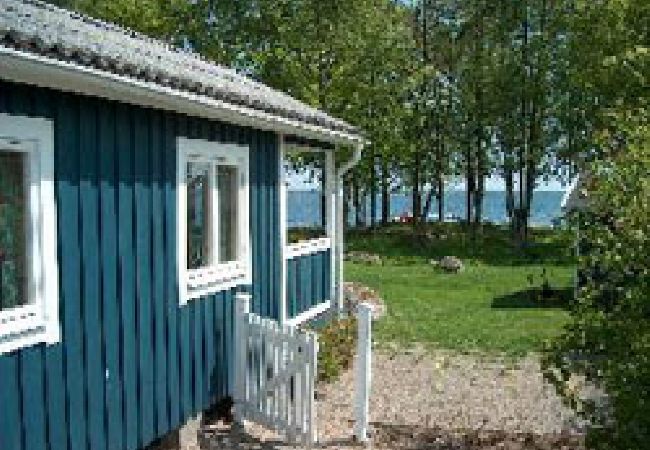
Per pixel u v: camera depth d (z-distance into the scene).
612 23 21.17
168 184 6.93
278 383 7.61
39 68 4.70
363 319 7.71
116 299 6.16
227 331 8.16
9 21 4.95
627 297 5.50
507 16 32.62
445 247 31.09
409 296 17.84
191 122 7.35
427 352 11.79
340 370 10.32
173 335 7.02
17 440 5.09
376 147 31.45
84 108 5.77
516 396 9.48
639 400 5.40
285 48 29.67
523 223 32.38
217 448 7.26
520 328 13.70
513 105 32.72
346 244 31.66
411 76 31.91
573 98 31.44
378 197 45.34
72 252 5.62
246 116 7.49
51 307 5.39
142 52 7.82
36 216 5.31
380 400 9.23
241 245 8.60
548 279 21.42
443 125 35.28
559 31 31.59
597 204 5.77
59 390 5.48
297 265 10.91
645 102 7.79
